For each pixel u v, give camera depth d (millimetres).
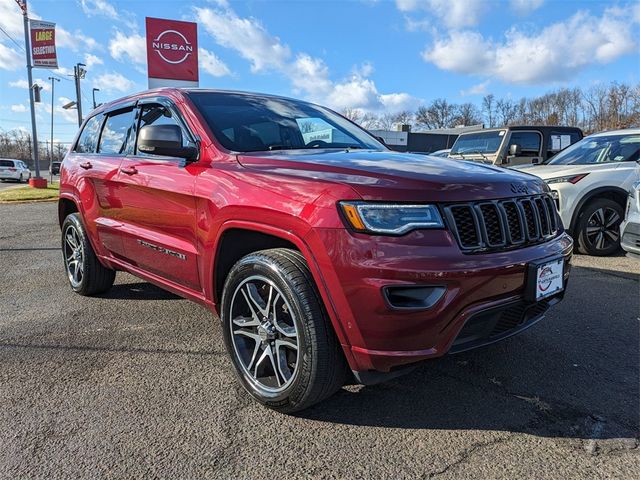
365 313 2125
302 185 2350
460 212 2260
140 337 3619
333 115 4137
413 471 2115
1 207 15414
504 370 3053
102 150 4246
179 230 3115
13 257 6805
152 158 3432
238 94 3723
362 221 2133
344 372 2383
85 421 2496
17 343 3508
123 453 2238
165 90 3633
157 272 3486
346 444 2311
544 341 3496
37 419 2512
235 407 2645
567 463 2160
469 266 2168
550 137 9477
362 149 3371
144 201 3426
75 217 4539
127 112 4008
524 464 2156
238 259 2895
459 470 2121
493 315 2330
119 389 2832
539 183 2807
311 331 2279
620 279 5160
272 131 3361
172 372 3053
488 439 2342
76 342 3523
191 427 2449
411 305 2107
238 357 2730
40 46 22375
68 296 4719
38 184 24016
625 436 2359
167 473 2104
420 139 47344
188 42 16531
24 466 2141
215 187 2768
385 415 2555
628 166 6297
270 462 2180
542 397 2729
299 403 2404
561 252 2676
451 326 2180
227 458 2207
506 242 2379
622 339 3533
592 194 6270
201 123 3170
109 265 4180
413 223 2143
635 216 4977
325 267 2189
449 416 2543
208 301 2986
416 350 2162
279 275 2369
